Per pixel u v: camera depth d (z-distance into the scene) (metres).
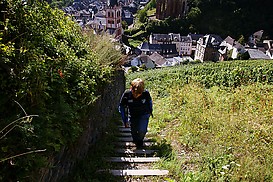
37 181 2.28
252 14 68.75
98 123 4.92
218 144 4.29
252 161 3.64
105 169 3.76
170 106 7.50
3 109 2.21
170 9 73.75
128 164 4.13
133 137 4.88
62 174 3.00
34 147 2.21
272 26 67.50
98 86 4.82
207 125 5.25
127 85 13.79
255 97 7.43
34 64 2.41
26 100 2.36
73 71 3.70
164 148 4.64
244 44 61.50
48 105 2.74
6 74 2.27
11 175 2.05
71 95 3.30
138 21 79.44
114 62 7.61
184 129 5.21
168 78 13.52
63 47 3.77
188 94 8.12
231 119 5.35
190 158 4.11
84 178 3.40
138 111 4.73
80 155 3.72
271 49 55.31
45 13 3.89
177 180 3.57
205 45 54.44
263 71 11.74
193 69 14.63
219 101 7.25
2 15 2.69
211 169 3.62
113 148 4.75
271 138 4.57
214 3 70.19
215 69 14.18
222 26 68.88
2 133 2.06
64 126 2.87
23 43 2.63
